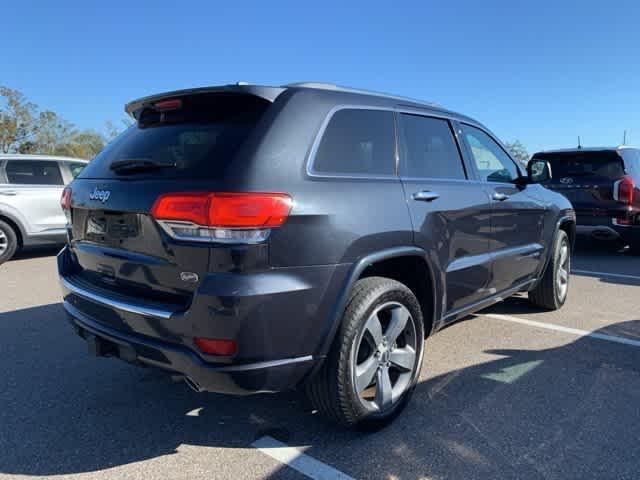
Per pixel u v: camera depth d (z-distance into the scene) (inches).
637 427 114.1
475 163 152.2
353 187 105.0
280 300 89.7
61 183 336.2
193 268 89.0
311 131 101.9
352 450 105.7
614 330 182.9
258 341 88.9
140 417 120.6
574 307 214.4
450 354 158.9
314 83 113.0
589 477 96.3
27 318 198.4
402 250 112.2
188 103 107.6
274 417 120.2
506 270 160.9
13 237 316.2
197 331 88.5
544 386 135.4
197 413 122.6
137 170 103.6
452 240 131.5
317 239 94.9
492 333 179.0
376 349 109.3
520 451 104.8
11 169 318.7
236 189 87.9
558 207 197.9
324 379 102.2
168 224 91.4
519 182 172.9
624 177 317.1
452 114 150.3
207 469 99.7
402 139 125.3
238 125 99.3
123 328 100.9
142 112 118.8
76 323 113.4
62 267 124.4
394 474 97.5
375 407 110.4
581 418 118.2
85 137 1862.7
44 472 98.8
